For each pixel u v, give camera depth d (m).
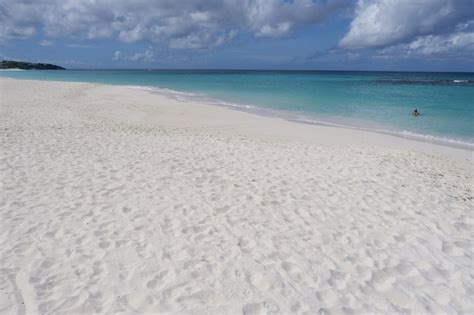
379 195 6.05
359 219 5.09
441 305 3.37
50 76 62.62
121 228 4.52
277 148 9.30
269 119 14.85
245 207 5.35
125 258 3.85
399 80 57.78
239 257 3.99
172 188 6.00
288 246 4.28
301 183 6.49
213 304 3.20
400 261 4.07
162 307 3.12
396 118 15.90
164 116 14.82
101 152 8.01
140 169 6.91
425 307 3.33
